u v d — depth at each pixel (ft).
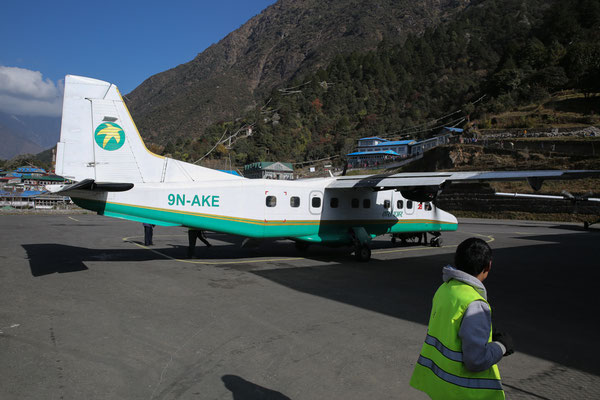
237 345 17.11
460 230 84.69
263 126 346.54
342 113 431.43
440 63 520.42
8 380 13.32
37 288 26.78
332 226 43.78
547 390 13.47
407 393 12.94
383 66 538.06
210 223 36.83
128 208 33.63
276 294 26.43
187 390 12.92
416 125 373.81
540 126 197.57
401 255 46.88
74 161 32.53
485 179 33.76
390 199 48.37
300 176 249.55
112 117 33.91
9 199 157.28
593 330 20.16
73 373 14.01
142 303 23.54
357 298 25.67
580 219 108.68
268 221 39.63
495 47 527.81
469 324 7.46
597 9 367.25
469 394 7.47
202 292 26.61
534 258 45.47
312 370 14.69
